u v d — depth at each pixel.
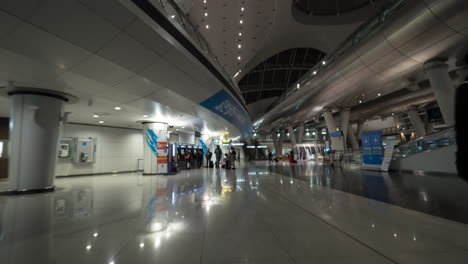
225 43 24.30
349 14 26.17
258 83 42.34
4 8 4.26
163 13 6.70
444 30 9.19
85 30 5.21
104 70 6.62
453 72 17.31
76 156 14.27
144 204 5.32
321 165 21.28
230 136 28.89
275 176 11.57
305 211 4.43
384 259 2.41
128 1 5.30
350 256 2.49
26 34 4.86
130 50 6.22
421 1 9.14
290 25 25.92
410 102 27.42
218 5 19.66
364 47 12.63
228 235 3.18
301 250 2.66
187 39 8.04
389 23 10.83
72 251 2.71
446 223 3.53
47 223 3.89
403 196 5.66
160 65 7.29
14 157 7.59
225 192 6.80
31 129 7.73
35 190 7.57
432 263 2.30
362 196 5.84
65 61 5.91
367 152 14.62
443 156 10.34
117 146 16.81
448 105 10.81
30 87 7.54
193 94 9.92
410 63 11.78
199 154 21.34
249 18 21.64
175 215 4.27
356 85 15.60
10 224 3.84
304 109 24.55
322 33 28.08
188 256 2.53
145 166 14.45
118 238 3.12
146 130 14.63
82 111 11.43
